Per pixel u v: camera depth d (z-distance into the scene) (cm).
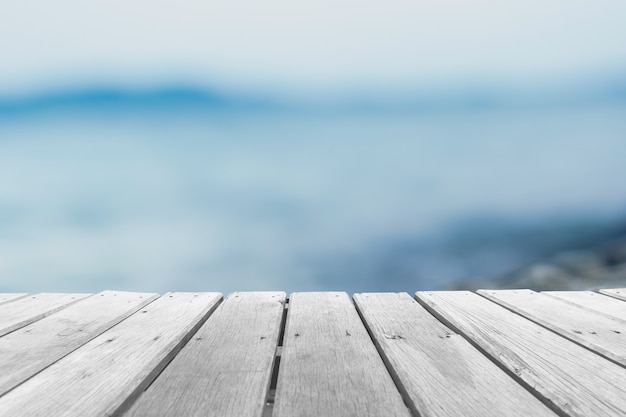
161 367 145
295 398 119
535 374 131
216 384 128
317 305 228
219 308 221
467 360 144
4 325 186
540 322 188
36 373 137
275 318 202
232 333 179
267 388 128
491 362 143
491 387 125
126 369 138
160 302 233
